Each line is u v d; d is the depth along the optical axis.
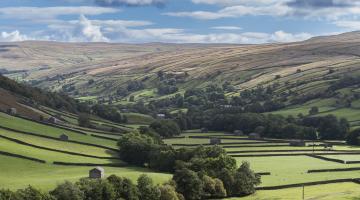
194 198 144.88
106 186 126.38
